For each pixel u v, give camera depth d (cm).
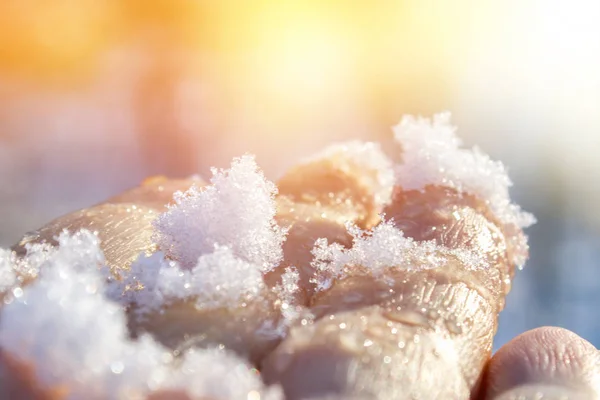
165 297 13
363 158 18
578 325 39
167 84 79
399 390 12
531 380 13
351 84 85
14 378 11
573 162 58
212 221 14
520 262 16
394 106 78
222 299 13
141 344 11
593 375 13
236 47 99
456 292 14
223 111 74
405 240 14
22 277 13
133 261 14
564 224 50
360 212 17
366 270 14
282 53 97
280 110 77
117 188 62
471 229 15
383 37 98
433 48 90
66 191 58
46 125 69
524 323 40
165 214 14
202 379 11
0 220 51
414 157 16
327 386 12
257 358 12
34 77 84
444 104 77
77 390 11
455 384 13
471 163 17
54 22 97
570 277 43
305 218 15
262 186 14
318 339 12
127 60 90
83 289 12
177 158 69
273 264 14
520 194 55
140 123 71
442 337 13
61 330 11
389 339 12
